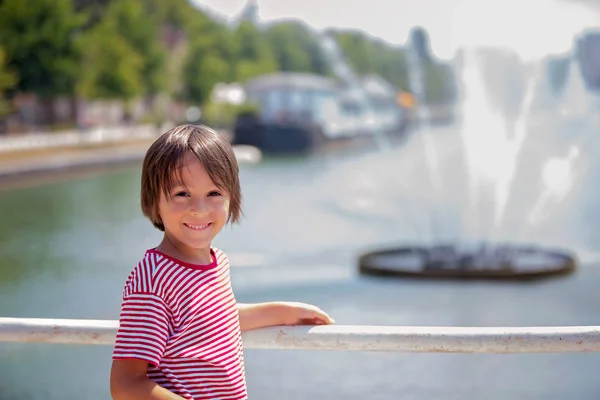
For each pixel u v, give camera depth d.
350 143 46.31
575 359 6.48
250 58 73.50
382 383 6.10
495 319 8.33
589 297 9.10
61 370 6.42
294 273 10.95
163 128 46.31
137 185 24.67
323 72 84.94
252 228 16.00
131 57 44.31
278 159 37.22
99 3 48.03
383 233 15.80
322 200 21.62
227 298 1.72
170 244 1.71
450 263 10.79
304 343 1.80
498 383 6.03
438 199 21.92
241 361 1.73
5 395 5.83
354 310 8.84
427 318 8.45
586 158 29.67
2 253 13.15
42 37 37.62
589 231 15.66
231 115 50.19
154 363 1.57
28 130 39.00
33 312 9.07
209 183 1.65
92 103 44.88
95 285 10.58
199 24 62.84
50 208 19.28
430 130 64.56
